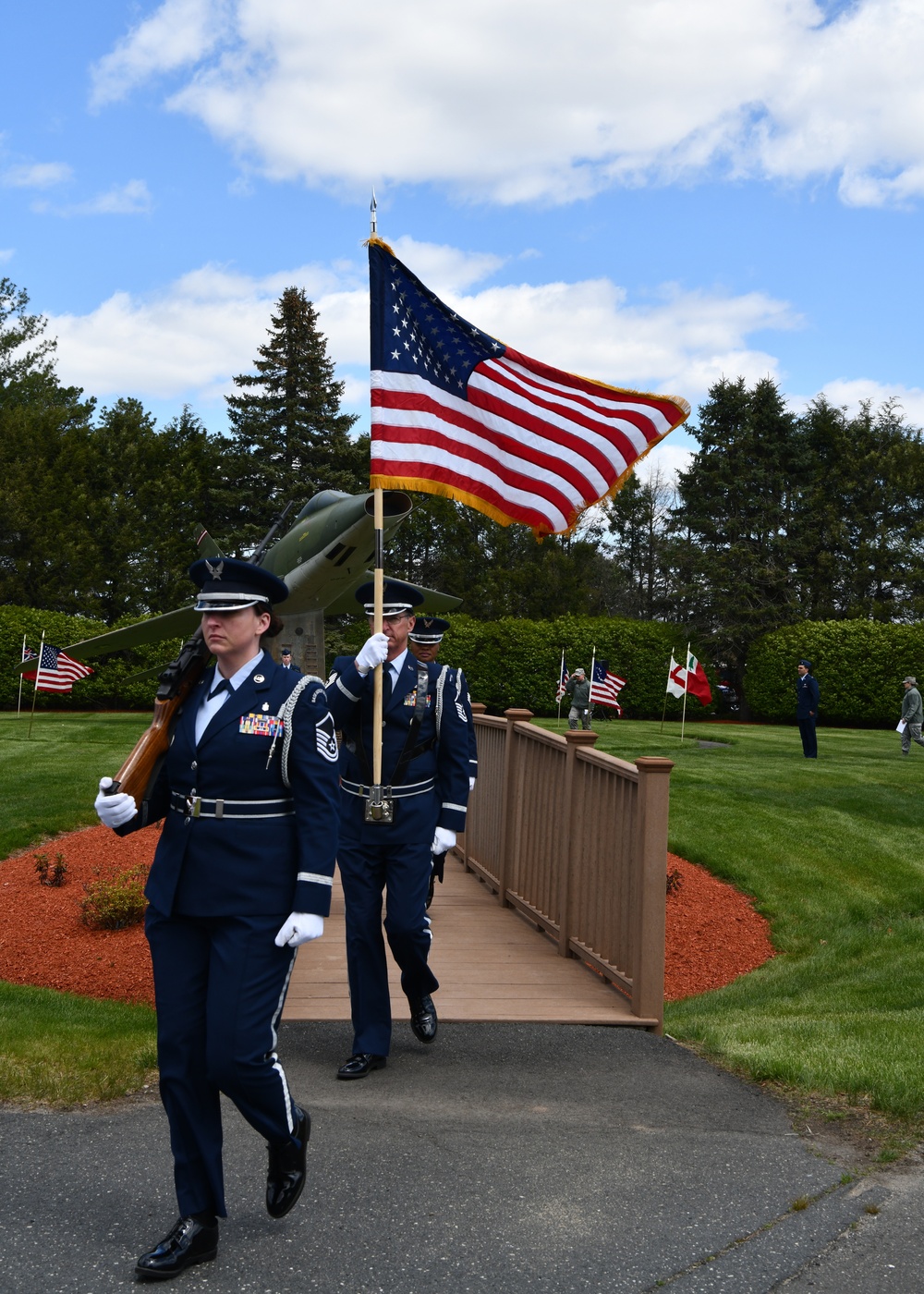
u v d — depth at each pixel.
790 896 10.31
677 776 15.89
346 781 4.96
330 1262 3.00
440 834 4.97
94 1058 4.67
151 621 14.87
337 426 40.59
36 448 41.59
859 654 31.95
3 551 38.12
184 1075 3.07
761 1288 2.89
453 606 16.59
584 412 6.03
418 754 4.95
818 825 12.77
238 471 40.34
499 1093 4.44
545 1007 5.70
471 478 5.80
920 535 43.81
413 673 5.02
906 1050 5.03
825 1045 5.18
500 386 5.91
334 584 9.89
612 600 54.50
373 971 4.81
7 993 6.37
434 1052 5.03
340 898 8.41
